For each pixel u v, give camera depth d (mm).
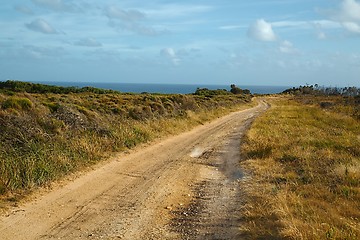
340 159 11758
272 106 54125
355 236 5570
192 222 6941
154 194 8742
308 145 14789
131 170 11031
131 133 15656
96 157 11867
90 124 14812
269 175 10273
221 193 8992
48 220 6762
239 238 5996
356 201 7672
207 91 75688
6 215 6844
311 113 36531
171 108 26781
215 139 18938
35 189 8398
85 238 6051
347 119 28984
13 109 12539
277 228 6035
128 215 7242
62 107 15109
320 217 6531
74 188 8812
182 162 12773
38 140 11094
